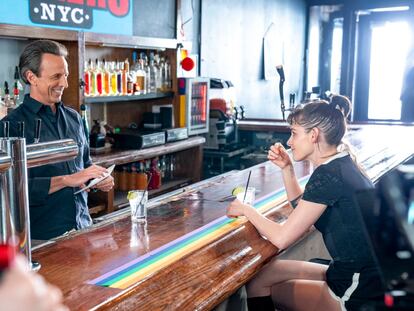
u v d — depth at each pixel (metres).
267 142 5.46
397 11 9.02
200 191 2.63
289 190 2.40
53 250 1.67
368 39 9.32
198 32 5.99
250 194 2.27
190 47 5.00
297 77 8.94
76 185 2.11
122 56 4.62
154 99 5.01
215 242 1.76
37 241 1.79
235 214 2.05
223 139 5.34
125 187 4.46
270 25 7.78
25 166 1.30
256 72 7.48
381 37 9.33
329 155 2.09
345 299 1.92
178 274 1.52
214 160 5.43
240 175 3.10
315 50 9.51
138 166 4.48
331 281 1.98
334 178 1.94
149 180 4.23
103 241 1.77
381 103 9.58
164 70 4.84
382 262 1.08
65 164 2.35
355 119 9.59
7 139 1.27
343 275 1.94
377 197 1.08
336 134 2.06
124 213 2.23
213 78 5.77
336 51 9.84
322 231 2.03
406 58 8.59
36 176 2.26
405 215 1.05
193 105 5.03
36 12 3.49
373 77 9.49
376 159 3.61
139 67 4.55
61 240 1.78
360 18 9.29
